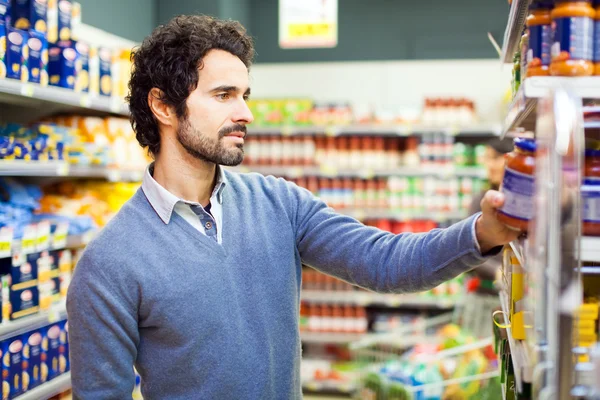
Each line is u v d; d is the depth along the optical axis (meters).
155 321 1.51
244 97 1.67
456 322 4.21
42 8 2.88
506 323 1.79
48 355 2.98
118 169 3.61
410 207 5.21
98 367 1.48
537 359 1.03
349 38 6.23
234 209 1.65
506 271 1.89
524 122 1.86
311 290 5.34
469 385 2.92
